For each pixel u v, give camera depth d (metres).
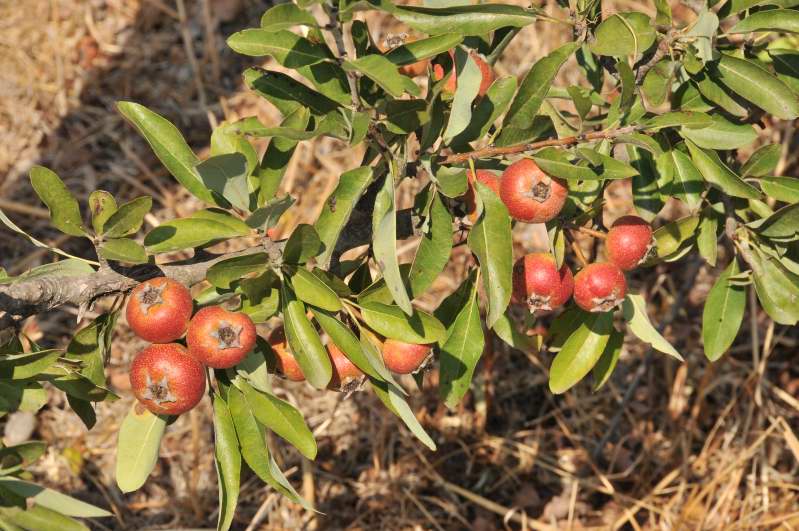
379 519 1.25
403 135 0.80
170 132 0.82
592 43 0.83
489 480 1.28
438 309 0.85
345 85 0.80
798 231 0.86
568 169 0.78
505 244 0.79
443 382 0.84
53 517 0.78
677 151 0.86
